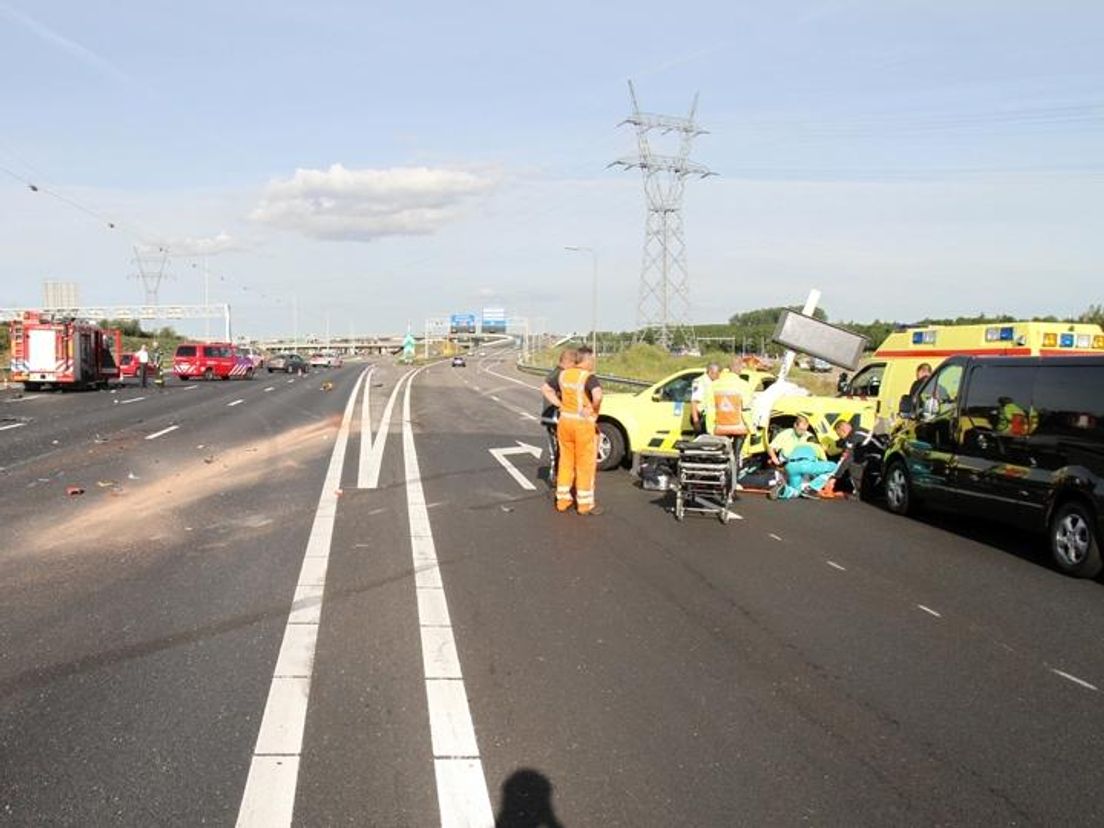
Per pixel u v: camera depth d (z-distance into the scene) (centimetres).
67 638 573
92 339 3688
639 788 392
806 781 402
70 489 1106
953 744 443
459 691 494
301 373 6588
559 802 379
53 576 723
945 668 549
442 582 719
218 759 412
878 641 596
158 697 481
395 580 723
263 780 393
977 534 984
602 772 406
